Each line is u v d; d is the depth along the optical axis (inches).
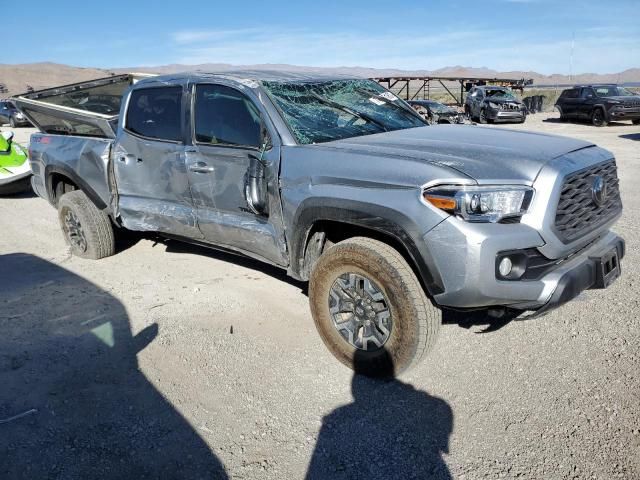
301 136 156.9
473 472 107.6
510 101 990.4
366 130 171.8
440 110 903.7
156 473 111.2
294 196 149.1
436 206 122.0
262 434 121.8
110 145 213.6
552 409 124.9
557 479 104.2
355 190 135.0
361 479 107.5
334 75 195.3
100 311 188.2
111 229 239.8
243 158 164.1
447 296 124.0
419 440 117.7
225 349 159.0
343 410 129.3
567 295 127.6
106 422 127.6
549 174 125.0
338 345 147.4
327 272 144.7
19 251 262.2
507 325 165.5
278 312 182.7
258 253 172.4
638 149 543.5
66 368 151.8
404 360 134.3
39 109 241.6
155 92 196.1
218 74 181.5
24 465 114.3
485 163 127.8
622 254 152.2
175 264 233.9
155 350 159.9
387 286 132.2
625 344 149.9
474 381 138.0
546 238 123.7
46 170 245.0
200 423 126.2
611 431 116.0
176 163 185.5
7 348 163.6
